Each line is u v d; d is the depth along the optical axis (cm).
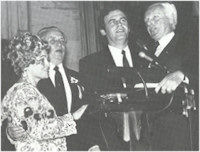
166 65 537
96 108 500
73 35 546
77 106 518
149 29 554
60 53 530
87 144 496
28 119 453
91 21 553
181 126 508
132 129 440
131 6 559
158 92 482
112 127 487
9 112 460
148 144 461
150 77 498
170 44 552
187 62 543
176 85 501
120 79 496
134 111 442
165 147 504
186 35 557
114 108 446
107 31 550
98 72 531
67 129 463
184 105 498
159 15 557
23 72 487
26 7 536
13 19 527
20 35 508
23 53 491
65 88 521
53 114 461
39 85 498
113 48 543
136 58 536
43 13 541
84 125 502
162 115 493
